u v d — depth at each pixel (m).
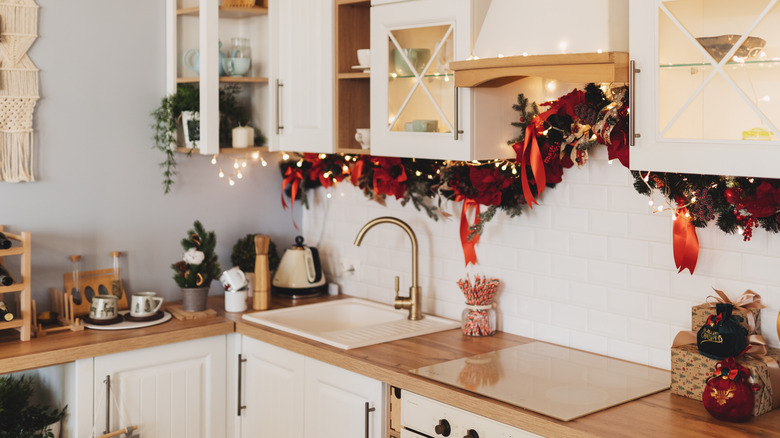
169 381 3.17
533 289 3.01
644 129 2.21
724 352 2.24
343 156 3.54
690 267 2.51
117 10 3.41
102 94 3.39
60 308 3.26
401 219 3.52
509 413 2.25
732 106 2.04
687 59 2.11
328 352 2.85
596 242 2.80
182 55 3.60
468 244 3.14
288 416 3.09
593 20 2.36
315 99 3.29
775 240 2.37
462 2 2.66
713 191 2.37
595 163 2.78
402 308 3.30
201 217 3.71
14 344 2.92
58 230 3.31
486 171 2.90
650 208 2.64
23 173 3.19
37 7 3.20
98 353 2.95
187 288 3.39
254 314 3.40
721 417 2.16
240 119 3.59
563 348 2.89
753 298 2.38
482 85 2.69
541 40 2.48
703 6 2.07
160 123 3.55
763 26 1.97
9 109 3.16
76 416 2.95
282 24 3.42
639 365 2.68
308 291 3.73
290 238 4.01
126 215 3.49
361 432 2.76
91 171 3.38
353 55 3.25
